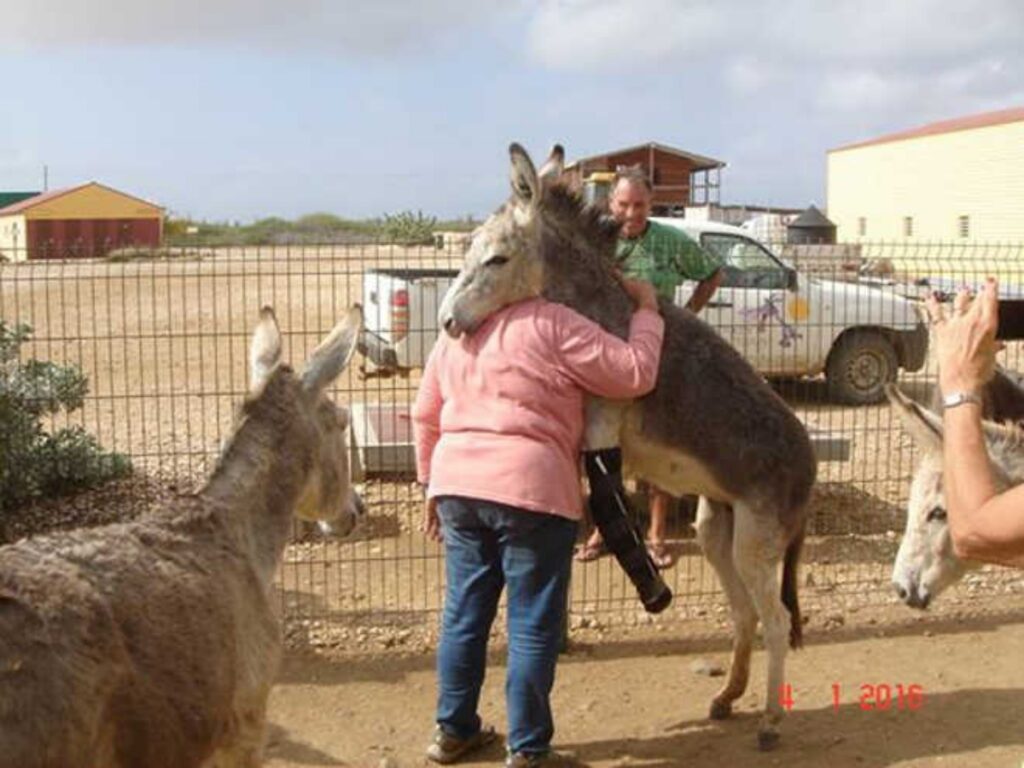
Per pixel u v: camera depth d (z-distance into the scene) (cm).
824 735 573
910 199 3553
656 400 541
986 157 3169
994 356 299
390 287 1128
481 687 564
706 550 592
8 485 862
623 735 574
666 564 807
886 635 700
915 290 1377
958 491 285
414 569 793
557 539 502
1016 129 3036
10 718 291
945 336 301
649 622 714
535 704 509
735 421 545
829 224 2680
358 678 632
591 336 501
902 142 3588
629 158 3947
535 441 496
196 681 350
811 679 640
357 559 796
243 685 385
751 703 612
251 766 396
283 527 433
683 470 555
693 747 562
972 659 666
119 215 5403
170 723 340
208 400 1341
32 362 888
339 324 471
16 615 302
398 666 648
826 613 728
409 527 876
